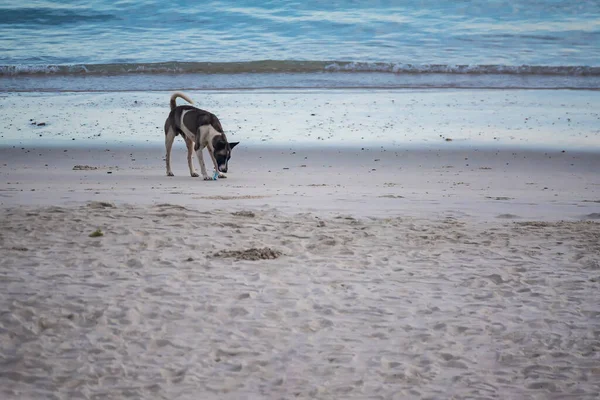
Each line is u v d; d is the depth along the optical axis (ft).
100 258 29.99
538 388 18.66
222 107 94.48
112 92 107.04
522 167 64.80
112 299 24.80
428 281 27.68
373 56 135.95
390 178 58.65
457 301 25.36
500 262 30.50
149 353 20.54
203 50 142.20
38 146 73.56
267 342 21.44
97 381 18.66
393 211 41.81
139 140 77.51
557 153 70.95
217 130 57.93
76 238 33.27
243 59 133.90
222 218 38.09
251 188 51.80
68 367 19.51
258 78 118.21
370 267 29.58
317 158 68.54
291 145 74.23
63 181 54.95
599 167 65.10
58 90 109.09
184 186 52.80
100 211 39.19
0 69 121.90
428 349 21.06
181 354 20.47
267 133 79.82
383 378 19.04
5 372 19.04
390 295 25.89
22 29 160.86
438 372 19.51
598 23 162.71
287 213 40.19
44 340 21.26
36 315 23.16
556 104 98.68
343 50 141.08
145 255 30.63
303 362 20.01
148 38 153.48
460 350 21.03
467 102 99.40
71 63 131.03
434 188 53.21
